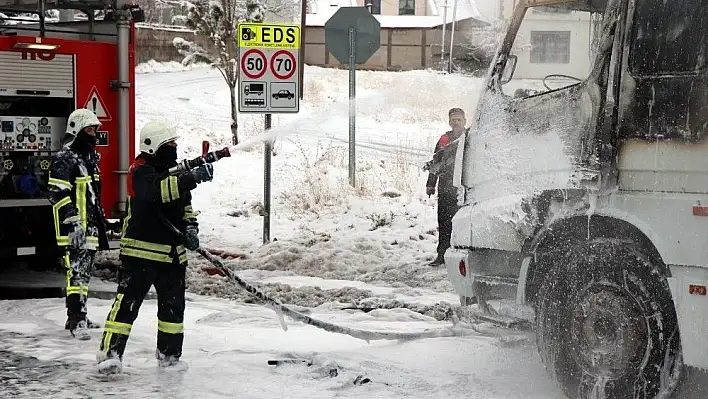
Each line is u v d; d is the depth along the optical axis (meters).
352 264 12.41
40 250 11.24
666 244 5.86
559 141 6.55
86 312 8.66
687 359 5.78
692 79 5.82
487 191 7.10
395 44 45.53
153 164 7.29
